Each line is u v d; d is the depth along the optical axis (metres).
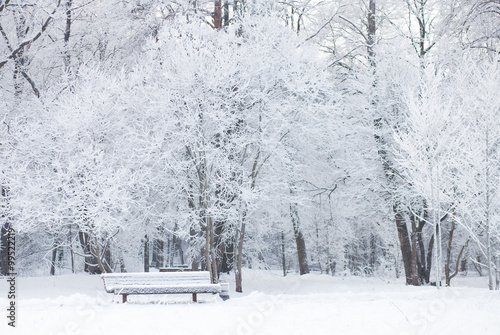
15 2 18.80
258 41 17.22
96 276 19.20
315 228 29.33
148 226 20.50
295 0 22.39
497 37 18.44
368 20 21.86
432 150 12.55
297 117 17.94
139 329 6.49
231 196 16.58
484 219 12.66
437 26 19.97
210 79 15.20
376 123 19.50
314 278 20.27
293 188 18.89
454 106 14.34
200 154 15.98
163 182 16.59
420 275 19.91
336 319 6.95
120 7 20.77
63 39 21.66
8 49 18.92
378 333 6.08
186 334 6.18
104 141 16.08
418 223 19.08
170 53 15.90
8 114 17.75
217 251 18.73
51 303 9.51
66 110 14.99
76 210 13.99
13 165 14.66
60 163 14.36
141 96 16.44
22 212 14.40
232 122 16.56
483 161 12.74
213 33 17.11
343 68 23.36
